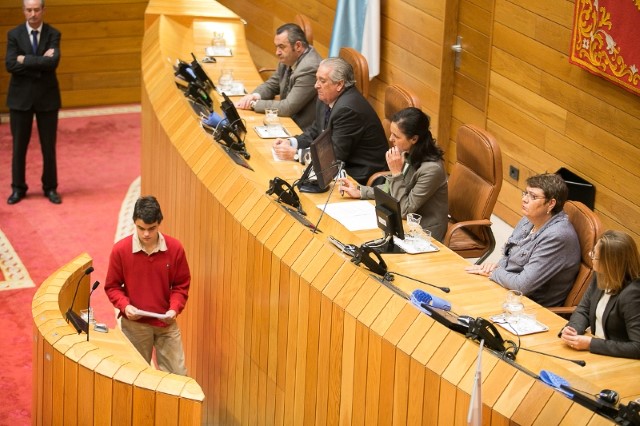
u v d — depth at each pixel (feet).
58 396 16.58
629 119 23.75
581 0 24.35
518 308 16.28
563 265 18.02
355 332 15.85
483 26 29.32
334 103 23.99
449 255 18.61
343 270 16.61
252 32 44.73
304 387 17.38
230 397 20.52
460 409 14.03
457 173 23.20
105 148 38.99
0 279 28.37
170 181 24.06
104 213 33.06
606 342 15.58
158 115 25.38
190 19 32.01
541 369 14.29
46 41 33.14
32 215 32.71
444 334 14.66
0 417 22.16
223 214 20.11
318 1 38.17
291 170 21.42
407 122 20.12
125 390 15.66
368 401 15.70
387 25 33.76
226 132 21.89
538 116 26.96
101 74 44.04
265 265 18.35
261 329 18.74
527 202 18.12
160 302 20.56
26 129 33.24
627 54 23.12
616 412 13.14
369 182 23.27
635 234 24.07
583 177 25.57
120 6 43.34
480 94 29.99
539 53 26.50
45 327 17.11
